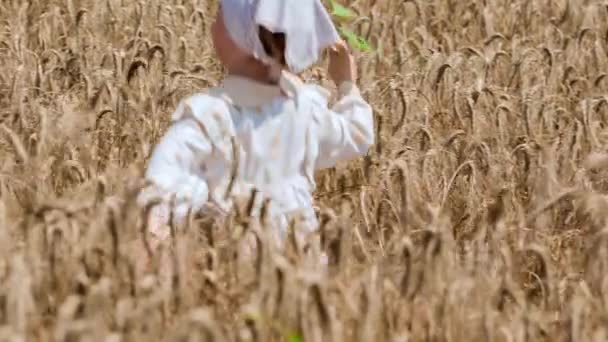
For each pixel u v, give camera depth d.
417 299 7.62
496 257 8.58
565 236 9.34
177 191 8.29
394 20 17.00
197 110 8.48
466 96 12.67
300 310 6.73
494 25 18.08
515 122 12.50
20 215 8.87
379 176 10.51
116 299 7.24
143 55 13.77
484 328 7.18
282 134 8.70
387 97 12.63
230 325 7.39
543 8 18.77
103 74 12.84
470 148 11.14
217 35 8.66
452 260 8.11
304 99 8.80
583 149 11.76
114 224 7.45
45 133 10.10
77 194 8.94
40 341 6.95
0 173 9.30
